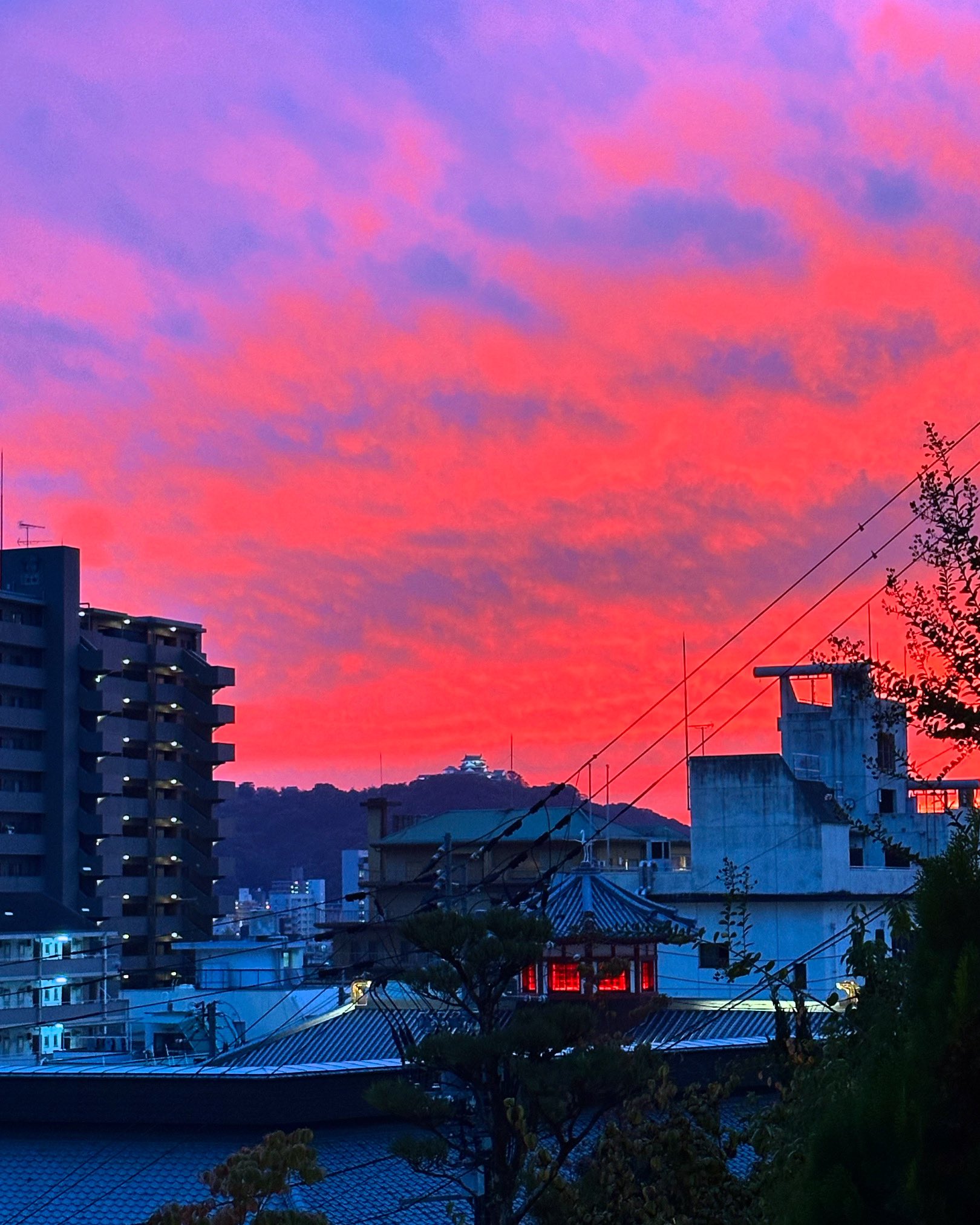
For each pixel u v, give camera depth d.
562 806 123.88
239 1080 41.34
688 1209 18.50
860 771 81.19
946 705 15.85
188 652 149.00
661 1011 55.31
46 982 107.25
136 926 139.50
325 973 39.00
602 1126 32.72
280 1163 26.12
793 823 76.94
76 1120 42.31
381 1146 41.88
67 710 136.50
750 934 75.69
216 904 146.88
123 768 140.75
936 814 80.31
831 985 73.50
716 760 78.94
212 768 152.00
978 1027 9.30
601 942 54.31
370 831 132.00
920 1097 9.30
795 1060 18.20
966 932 9.91
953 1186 9.09
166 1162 41.31
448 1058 29.23
